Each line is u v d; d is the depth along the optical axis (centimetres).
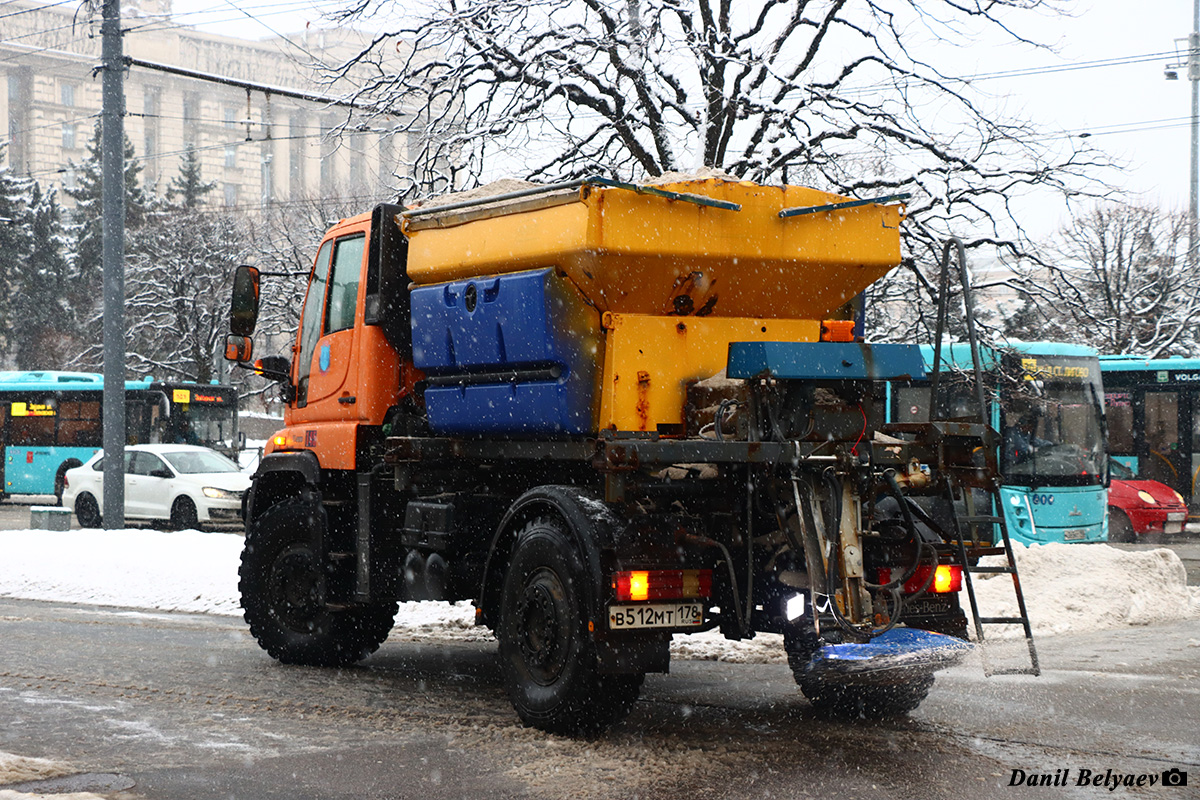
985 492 699
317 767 593
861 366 641
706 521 666
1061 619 1163
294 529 896
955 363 1628
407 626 1129
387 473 829
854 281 730
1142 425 2544
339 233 902
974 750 630
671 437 684
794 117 1667
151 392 3206
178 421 3250
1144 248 3575
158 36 9344
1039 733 673
